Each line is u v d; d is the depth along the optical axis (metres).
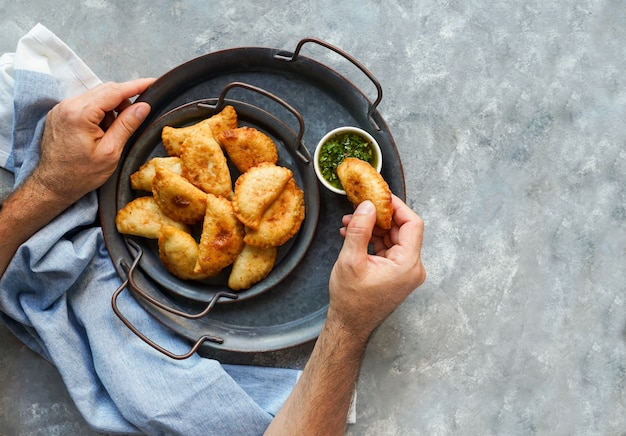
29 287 1.38
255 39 1.53
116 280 1.42
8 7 1.52
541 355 1.55
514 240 1.54
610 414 1.55
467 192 1.54
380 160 1.32
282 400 1.45
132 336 1.40
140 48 1.53
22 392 1.52
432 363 1.54
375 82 1.27
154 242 1.42
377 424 1.53
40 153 1.32
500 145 1.54
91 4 1.52
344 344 1.28
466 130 1.54
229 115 1.35
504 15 1.54
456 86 1.54
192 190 1.32
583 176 1.54
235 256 1.36
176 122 1.37
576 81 1.54
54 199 1.31
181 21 1.53
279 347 1.38
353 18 1.53
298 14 1.53
